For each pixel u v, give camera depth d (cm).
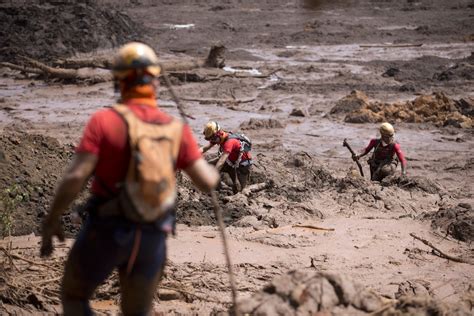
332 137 4016
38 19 6988
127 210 774
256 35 8256
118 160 782
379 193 2344
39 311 1242
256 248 1805
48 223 793
